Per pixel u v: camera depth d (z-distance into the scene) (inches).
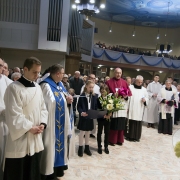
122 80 172.6
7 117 75.8
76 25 405.1
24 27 361.7
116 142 173.6
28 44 364.5
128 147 170.6
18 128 74.3
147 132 227.3
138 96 185.0
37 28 362.0
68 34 378.3
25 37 363.3
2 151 86.6
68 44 392.2
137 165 136.0
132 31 783.7
